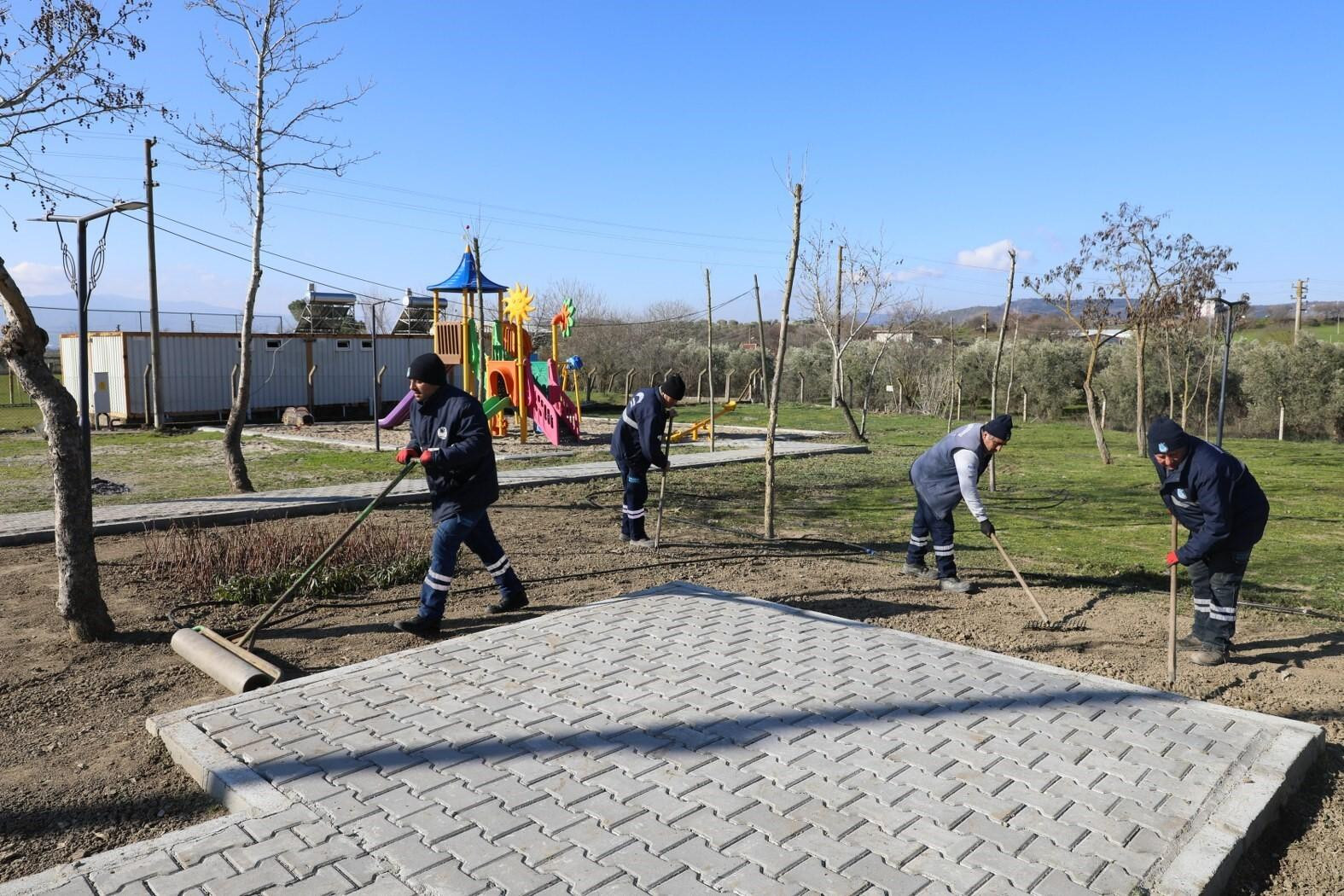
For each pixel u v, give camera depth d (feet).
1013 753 13.09
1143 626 20.49
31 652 18.19
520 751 13.03
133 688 16.43
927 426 84.23
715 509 37.01
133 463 53.31
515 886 9.75
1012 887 9.86
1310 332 105.29
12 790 12.52
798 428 81.20
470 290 68.28
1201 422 89.04
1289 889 10.63
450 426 19.19
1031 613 21.50
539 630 18.86
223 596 21.90
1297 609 22.06
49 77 20.65
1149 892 9.82
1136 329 62.08
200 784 12.60
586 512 35.86
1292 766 12.80
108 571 24.56
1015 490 44.16
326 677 15.99
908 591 23.50
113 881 9.82
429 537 29.40
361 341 94.48
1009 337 128.77
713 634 18.62
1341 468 54.29
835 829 11.00
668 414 28.53
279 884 9.77
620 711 14.51
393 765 12.57
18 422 80.23
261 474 47.85
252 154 38.32
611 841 10.67
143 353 79.92
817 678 16.07
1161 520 35.42
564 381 77.00
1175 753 13.09
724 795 11.78
